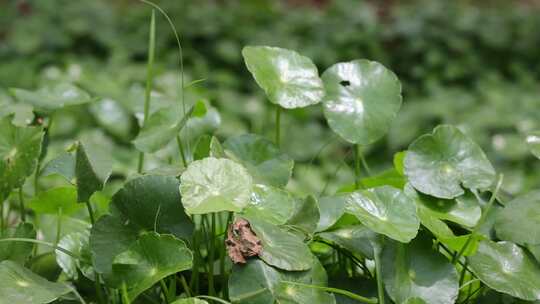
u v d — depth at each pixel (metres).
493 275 0.60
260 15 2.99
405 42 2.90
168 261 0.58
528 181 1.86
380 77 0.68
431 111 2.35
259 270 0.58
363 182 0.70
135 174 0.65
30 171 0.62
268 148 0.65
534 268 0.61
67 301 0.62
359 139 0.66
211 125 0.73
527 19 3.05
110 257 0.60
